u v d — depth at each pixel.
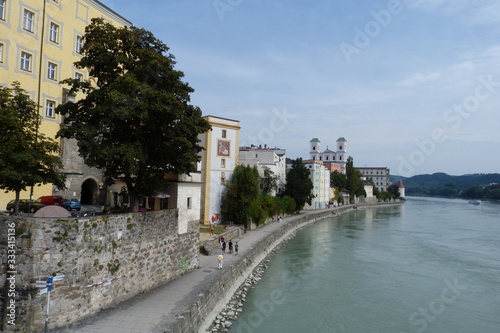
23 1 35.50
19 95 20.02
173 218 27.78
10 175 18.31
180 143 23.11
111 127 22.91
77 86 21.95
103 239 19.84
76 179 41.94
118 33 22.58
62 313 17.23
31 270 16.25
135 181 25.17
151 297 22.61
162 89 23.64
